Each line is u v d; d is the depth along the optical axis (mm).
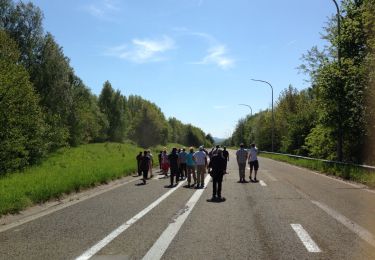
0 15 53875
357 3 31969
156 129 127688
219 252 7625
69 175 20719
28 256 7582
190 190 18922
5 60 38000
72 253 7738
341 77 29406
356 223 10375
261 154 71438
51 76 55750
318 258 7156
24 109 38406
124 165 30609
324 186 19516
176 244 8312
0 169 31672
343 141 33781
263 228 9836
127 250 7883
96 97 119812
